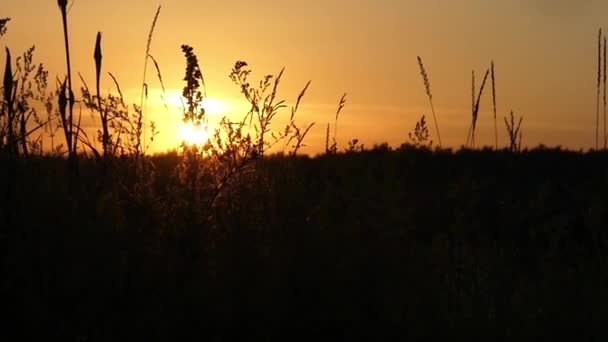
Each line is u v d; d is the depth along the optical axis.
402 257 6.30
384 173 7.00
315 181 6.87
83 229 5.68
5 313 5.37
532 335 6.21
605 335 6.35
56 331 5.35
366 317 5.88
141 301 5.51
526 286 6.91
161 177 6.52
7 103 6.45
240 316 5.60
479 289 6.62
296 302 5.77
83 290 5.48
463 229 7.54
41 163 6.45
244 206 6.10
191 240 5.75
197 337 5.52
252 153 6.20
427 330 5.93
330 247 6.02
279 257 5.86
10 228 5.64
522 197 9.47
